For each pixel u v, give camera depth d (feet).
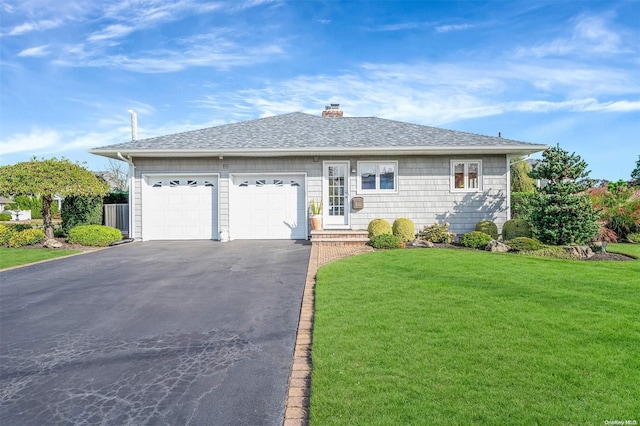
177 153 41.16
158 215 43.06
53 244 37.14
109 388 10.61
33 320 16.31
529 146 40.16
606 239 40.50
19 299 19.47
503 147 40.40
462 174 43.04
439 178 42.91
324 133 45.93
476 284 20.35
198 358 12.46
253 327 15.25
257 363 12.06
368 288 19.63
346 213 43.06
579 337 12.95
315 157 42.91
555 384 9.86
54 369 11.78
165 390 10.45
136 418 9.15
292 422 8.80
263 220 43.24
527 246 32.55
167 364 12.03
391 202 42.98
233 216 42.98
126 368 11.79
